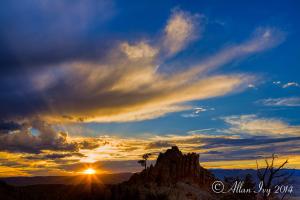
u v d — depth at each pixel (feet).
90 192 335.06
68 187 374.22
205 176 365.40
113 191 313.73
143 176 339.57
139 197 288.10
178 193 298.76
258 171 129.18
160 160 368.68
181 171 358.64
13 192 343.46
